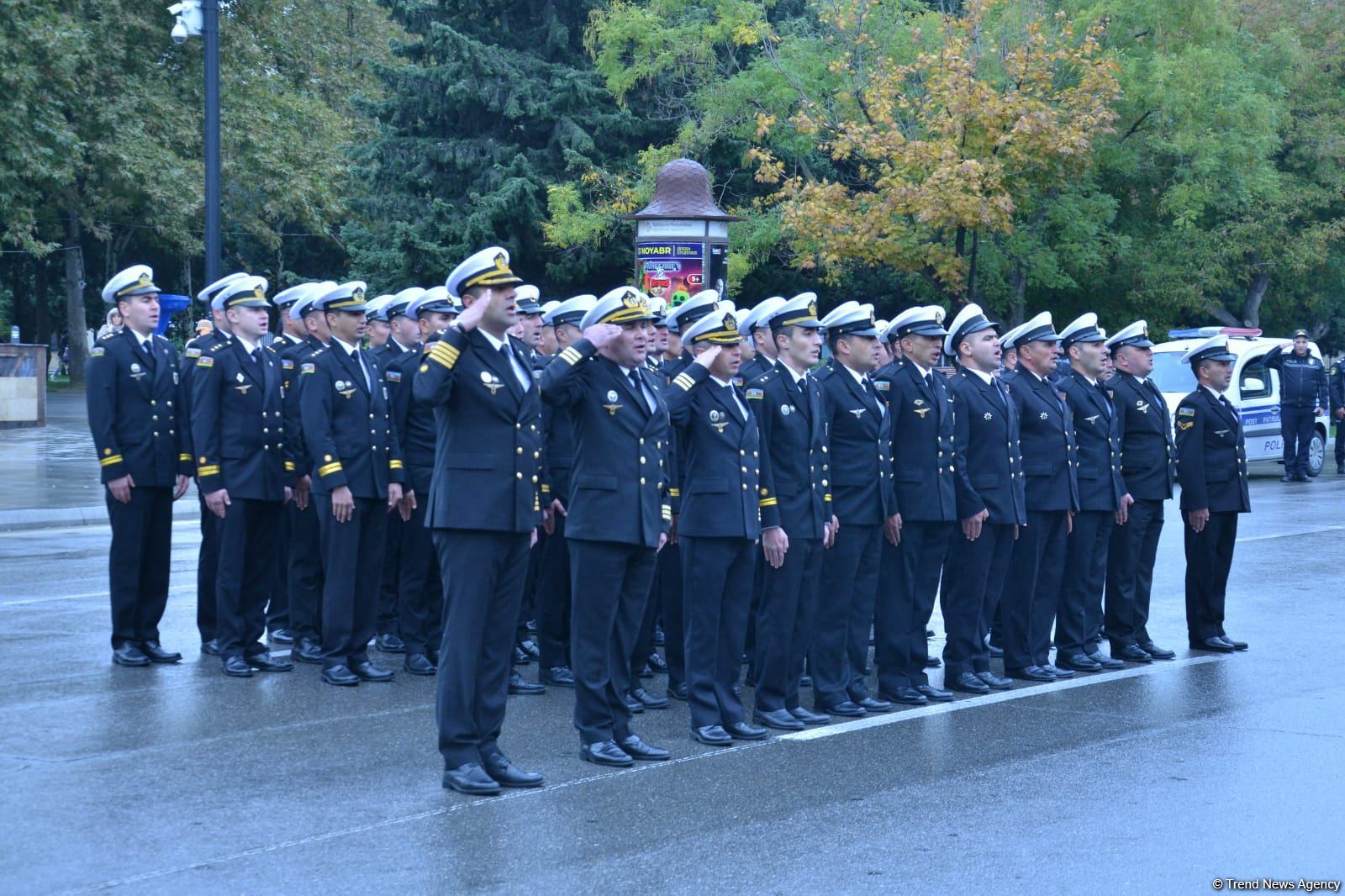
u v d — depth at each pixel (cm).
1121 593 967
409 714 775
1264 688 877
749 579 750
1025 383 925
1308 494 2159
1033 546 912
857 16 2502
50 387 4478
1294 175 3375
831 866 535
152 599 898
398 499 876
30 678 843
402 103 2873
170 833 564
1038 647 931
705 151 2789
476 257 631
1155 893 512
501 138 2894
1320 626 1090
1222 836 575
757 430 751
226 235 4466
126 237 4538
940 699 851
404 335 926
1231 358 1015
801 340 773
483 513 623
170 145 3775
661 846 556
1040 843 565
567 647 879
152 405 882
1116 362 1003
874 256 2353
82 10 3603
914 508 838
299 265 4734
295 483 901
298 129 4081
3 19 3114
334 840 559
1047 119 2180
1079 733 756
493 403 629
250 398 875
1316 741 737
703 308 832
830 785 650
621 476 679
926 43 2547
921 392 845
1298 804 622
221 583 872
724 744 729
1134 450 976
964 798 629
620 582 687
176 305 3194
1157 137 2698
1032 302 3036
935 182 2178
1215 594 1011
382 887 508
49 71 3281
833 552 807
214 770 656
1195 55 2591
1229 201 2909
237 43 3925
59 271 5156
